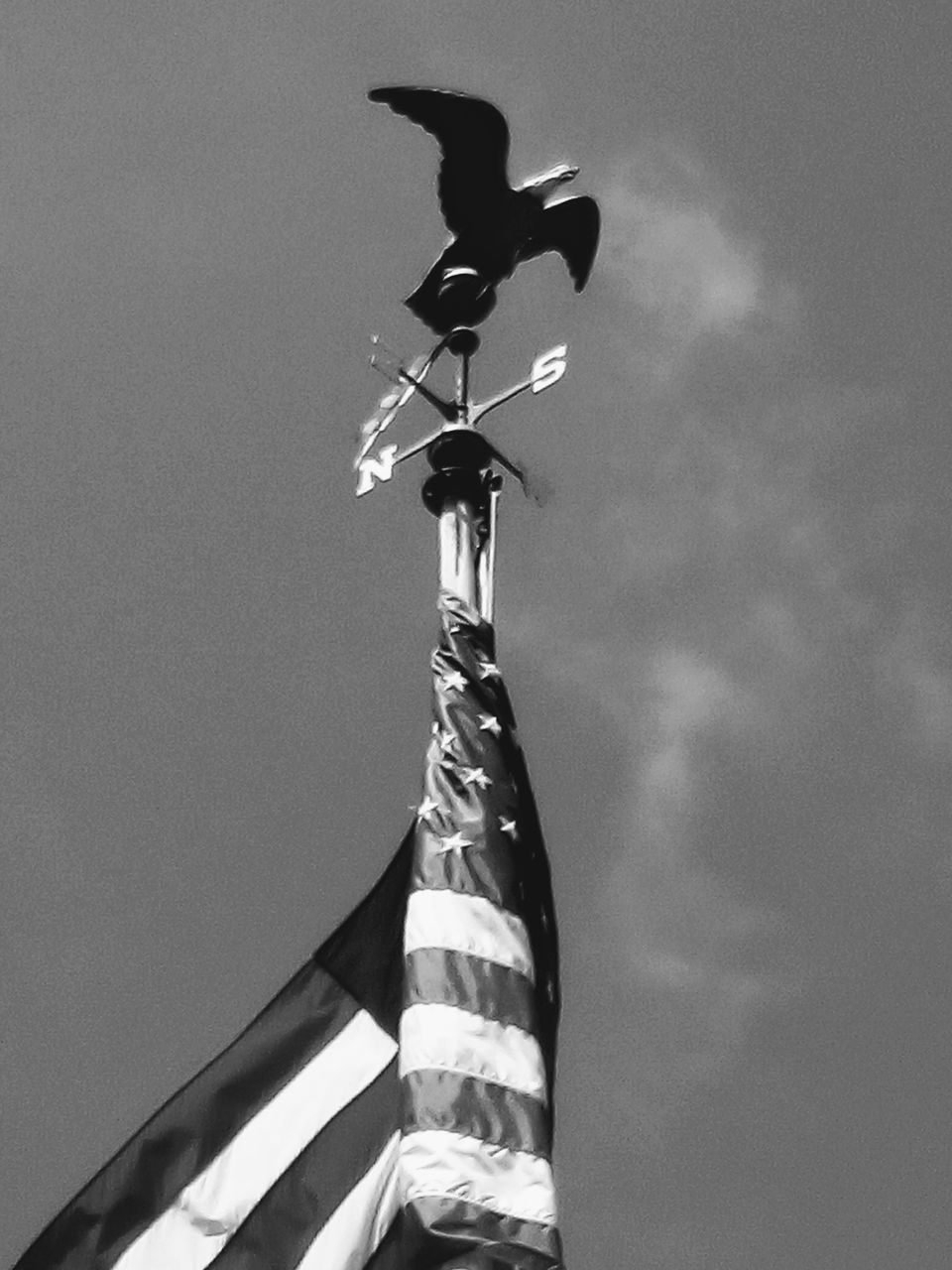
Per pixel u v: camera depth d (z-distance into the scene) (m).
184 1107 27.78
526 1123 26.23
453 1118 26.12
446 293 30.88
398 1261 26.53
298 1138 27.61
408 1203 25.73
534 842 28.03
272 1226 27.30
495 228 31.02
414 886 27.44
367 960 28.25
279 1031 28.05
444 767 28.09
